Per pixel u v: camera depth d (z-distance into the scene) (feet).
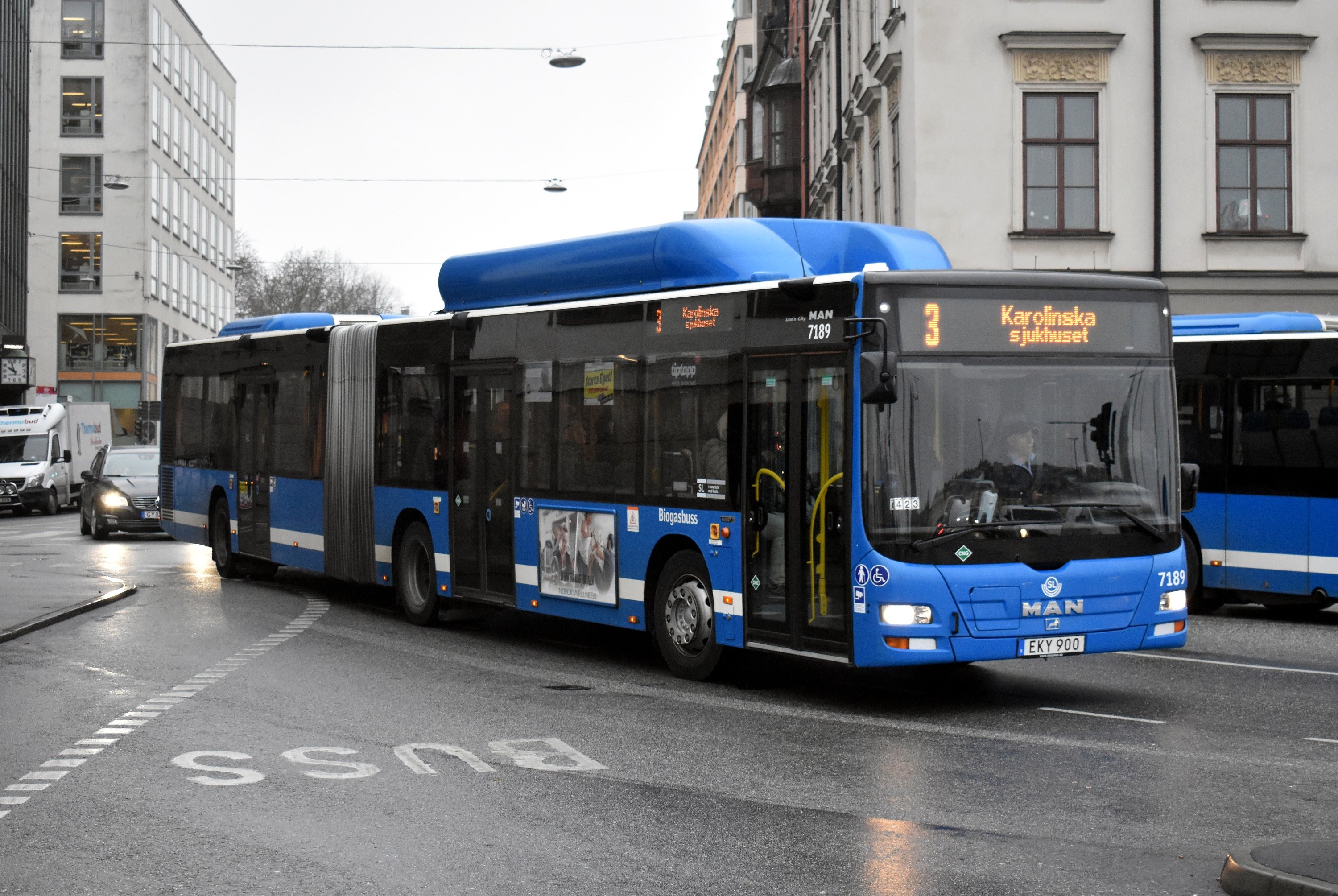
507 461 45.19
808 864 20.57
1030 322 33.32
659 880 19.79
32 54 235.61
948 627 31.94
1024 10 85.76
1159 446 34.17
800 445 34.24
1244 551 51.24
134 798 24.59
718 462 36.78
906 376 32.45
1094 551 33.12
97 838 21.98
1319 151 86.43
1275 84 86.48
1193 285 86.22
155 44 241.76
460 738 30.09
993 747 29.25
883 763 27.71
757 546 35.53
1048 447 33.14
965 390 32.73
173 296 257.75
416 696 35.45
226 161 306.35
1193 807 24.04
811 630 33.86
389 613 54.44
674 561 38.58
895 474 32.19
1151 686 37.19
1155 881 19.75
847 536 32.65
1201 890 19.33
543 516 43.37
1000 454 32.76
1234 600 55.31
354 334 54.90
